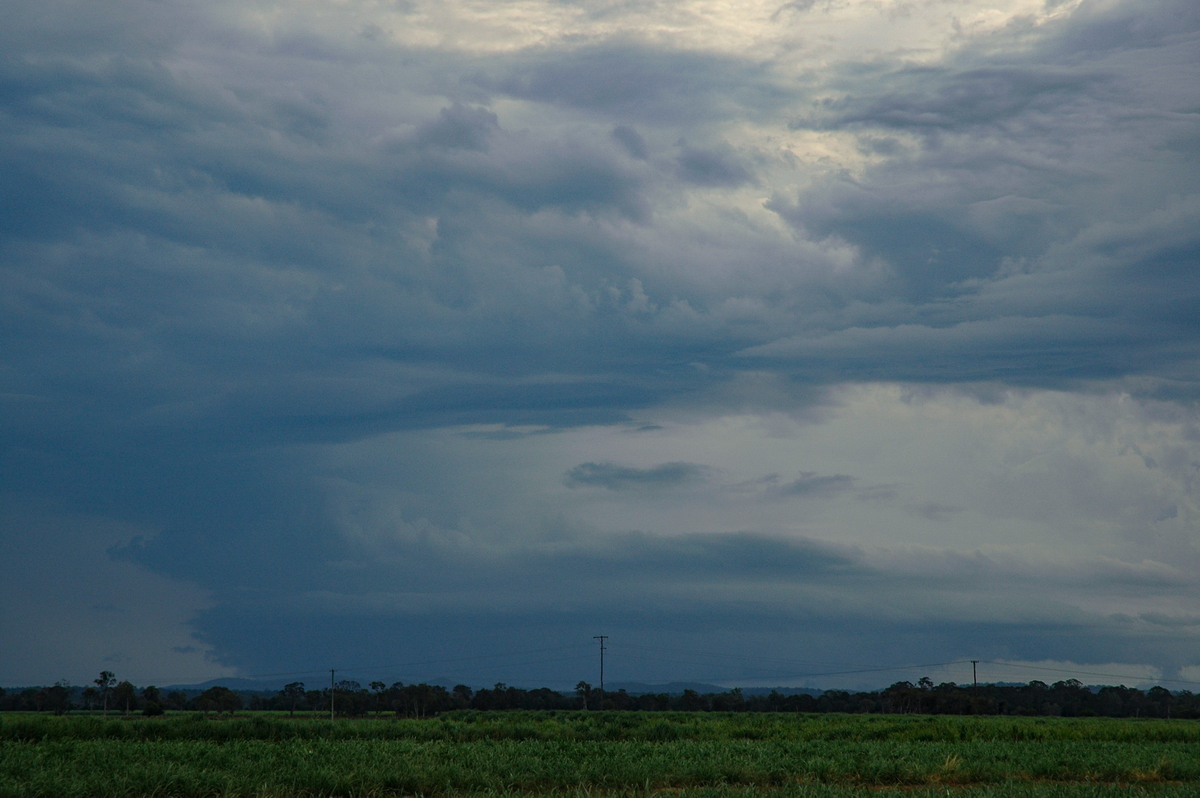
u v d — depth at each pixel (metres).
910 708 150.38
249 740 41.25
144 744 34.75
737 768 30.52
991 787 27.83
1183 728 67.00
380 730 50.22
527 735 51.31
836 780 31.81
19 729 41.84
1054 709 166.88
